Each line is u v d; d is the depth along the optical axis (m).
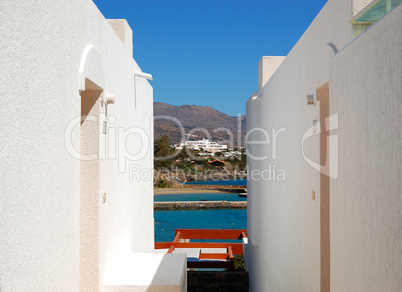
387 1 3.04
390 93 2.29
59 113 3.21
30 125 2.63
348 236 3.09
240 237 15.45
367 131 2.68
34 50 2.68
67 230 3.49
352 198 3.00
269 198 8.59
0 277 2.25
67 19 3.40
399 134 2.17
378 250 2.47
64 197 3.39
